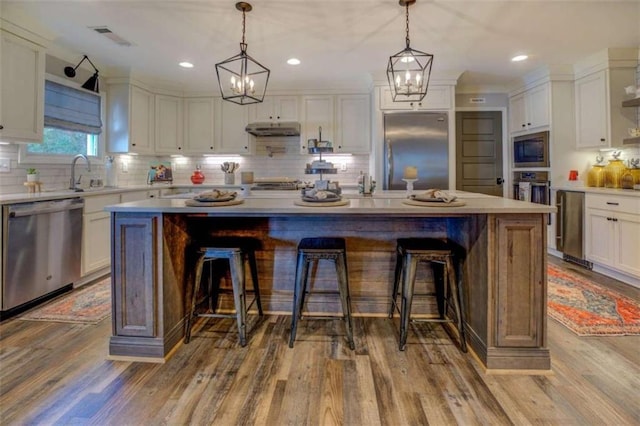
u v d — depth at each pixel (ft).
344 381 5.68
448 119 14.47
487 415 4.86
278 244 8.34
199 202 6.52
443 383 5.63
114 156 14.49
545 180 14.02
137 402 5.15
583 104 13.07
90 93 13.05
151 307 6.32
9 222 8.02
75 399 5.20
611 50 11.78
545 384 5.59
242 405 5.08
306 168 15.97
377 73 14.15
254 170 17.56
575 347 6.73
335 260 6.75
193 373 5.92
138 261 6.34
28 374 5.86
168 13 9.10
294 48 11.53
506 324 5.97
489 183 16.53
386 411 4.95
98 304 8.98
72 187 11.56
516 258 5.93
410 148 14.56
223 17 9.30
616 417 4.81
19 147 10.43
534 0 8.54
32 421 4.73
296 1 8.48
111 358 6.38
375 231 8.19
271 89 16.25
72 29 10.07
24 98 9.41
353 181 17.12
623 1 8.61
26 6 8.77
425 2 8.57
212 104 16.60
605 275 11.23
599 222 11.25
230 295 8.51
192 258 7.57
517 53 12.11
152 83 15.30
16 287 8.24
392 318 8.16
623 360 6.27
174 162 17.66
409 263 6.60
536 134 14.42
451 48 11.58
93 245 10.81
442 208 5.94
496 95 16.39
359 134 16.14
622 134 12.03
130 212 6.27
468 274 6.84
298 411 4.95
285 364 6.19
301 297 6.84
